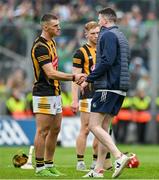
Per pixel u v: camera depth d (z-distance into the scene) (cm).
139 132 6481
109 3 7319
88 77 2675
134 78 6456
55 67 2928
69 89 6159
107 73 2681
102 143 2673
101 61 2644
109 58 2638
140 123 6456
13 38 6122
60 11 7019
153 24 6925
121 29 6406
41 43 2872
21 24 6103
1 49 6134
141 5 7312
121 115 6391
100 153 2742
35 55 2869
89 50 3319
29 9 6912
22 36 6103
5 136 5809
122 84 2680
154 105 6462
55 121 2948
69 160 4188
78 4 7169
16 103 6150
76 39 6269
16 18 6794
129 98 6456
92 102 2705
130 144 6375
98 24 3000
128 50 2719
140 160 4169
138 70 6444
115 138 6406
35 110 2903
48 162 2978
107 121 2753
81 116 3297
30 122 5841
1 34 6134
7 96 6153
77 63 3319
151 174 2939
